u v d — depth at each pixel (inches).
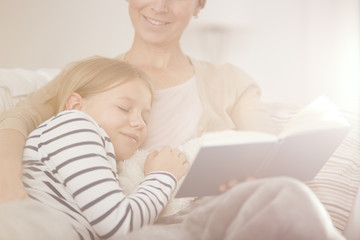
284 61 99.8
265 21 97.0
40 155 34.3
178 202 38.6
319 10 101.5
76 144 32.6
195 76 51.2
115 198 31.2
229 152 29.1
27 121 39.4
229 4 92.7
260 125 50.4
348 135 49.1
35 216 23.1
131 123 40.1
